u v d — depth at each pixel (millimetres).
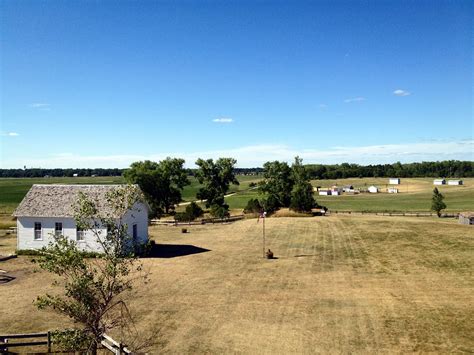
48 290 29922
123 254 15797
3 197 130000
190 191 175000
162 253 43719
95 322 15359
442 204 79188
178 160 91875
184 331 22859
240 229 61594
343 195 153000
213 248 46594
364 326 23672
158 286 31172
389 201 125688
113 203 16344
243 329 23203
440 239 49688
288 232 57906
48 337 20500
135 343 21266
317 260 40344
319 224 65062
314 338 22062
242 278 33656
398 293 29609
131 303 27312
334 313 25719
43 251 15219
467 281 32281
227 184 97812
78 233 41156
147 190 80250
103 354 20062
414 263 38438
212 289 30562
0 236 55094
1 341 20781
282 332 22828
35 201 43219
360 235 54250
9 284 31484
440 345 21172
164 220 73000
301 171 92250
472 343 21375
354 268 36969
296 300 28156
